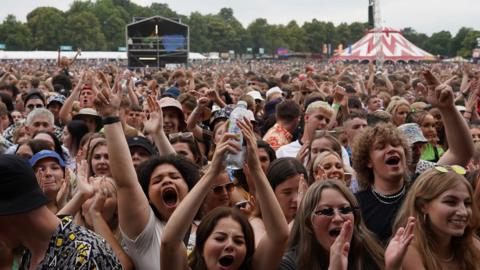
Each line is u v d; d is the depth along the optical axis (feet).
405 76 73.00
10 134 29.37
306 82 43.45
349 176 19.56
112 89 14.67
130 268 13.57
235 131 13.06
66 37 409.28
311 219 13.16
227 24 495.82
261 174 12.87
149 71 103.76
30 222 9.68
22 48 402.31
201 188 12.67
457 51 447.83
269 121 33.47
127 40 122.31
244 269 13.08
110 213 14.73
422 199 13.28
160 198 14.57
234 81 64.03
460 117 16.80
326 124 24.00
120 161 13.30
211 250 12.72
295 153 24.59
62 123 32.81
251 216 15.28
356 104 33.24
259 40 499.51
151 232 13.56
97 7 456.04
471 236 13.42
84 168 15.08
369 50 156.56
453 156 16.93
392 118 27.48
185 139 21.30
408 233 11.93
